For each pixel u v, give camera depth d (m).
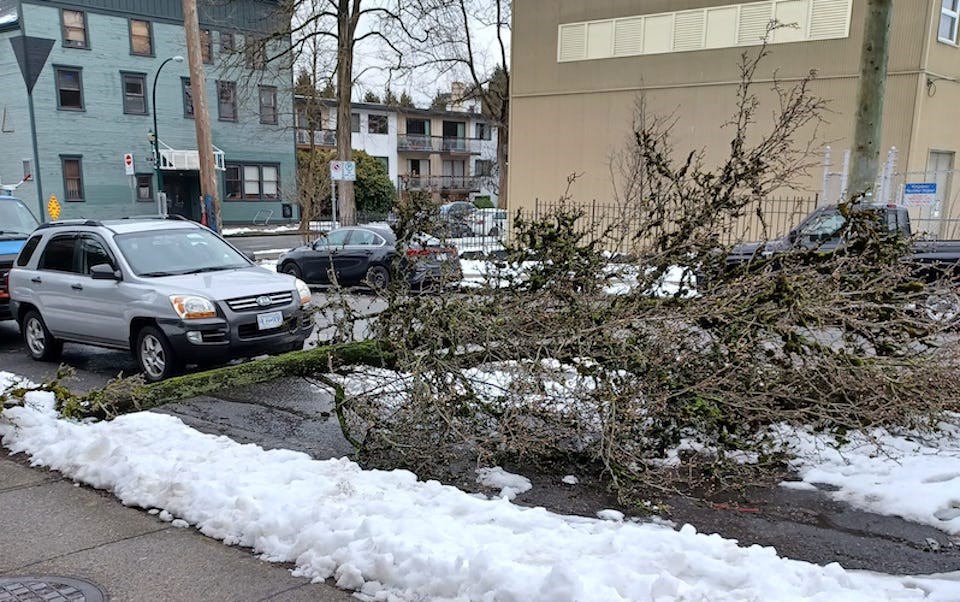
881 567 3.55
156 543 3.72
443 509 3.87
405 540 3.42
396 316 5.30
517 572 3.06
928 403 4.75
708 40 19.52
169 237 8.41
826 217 8.42
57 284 8.39
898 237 5.58
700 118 19.88
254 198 36.59
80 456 4.70
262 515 3.79
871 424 4.75
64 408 5.50
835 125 17.83
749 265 5.09
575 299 4.92
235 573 3.42
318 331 6.15
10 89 30.28
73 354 9.35
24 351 9.66
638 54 20.75
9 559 3.57
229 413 6.39
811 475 4.64
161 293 7.28
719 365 4.65
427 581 3.15
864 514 4.14
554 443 4.82
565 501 4.36
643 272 5.12
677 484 4.59
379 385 5.11
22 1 28.91
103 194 31.77
